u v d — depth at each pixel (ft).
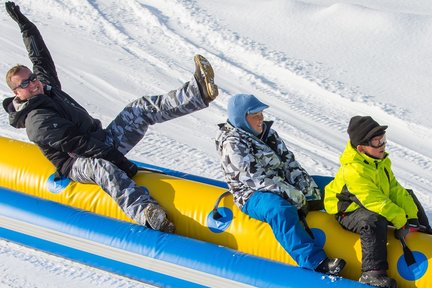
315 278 18.71
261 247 20.08
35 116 22.08
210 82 22.81
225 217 20.76
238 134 20.25
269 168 20.56
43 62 25.30
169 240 20.62
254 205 19.84
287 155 21.43
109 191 21.72
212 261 19.80
